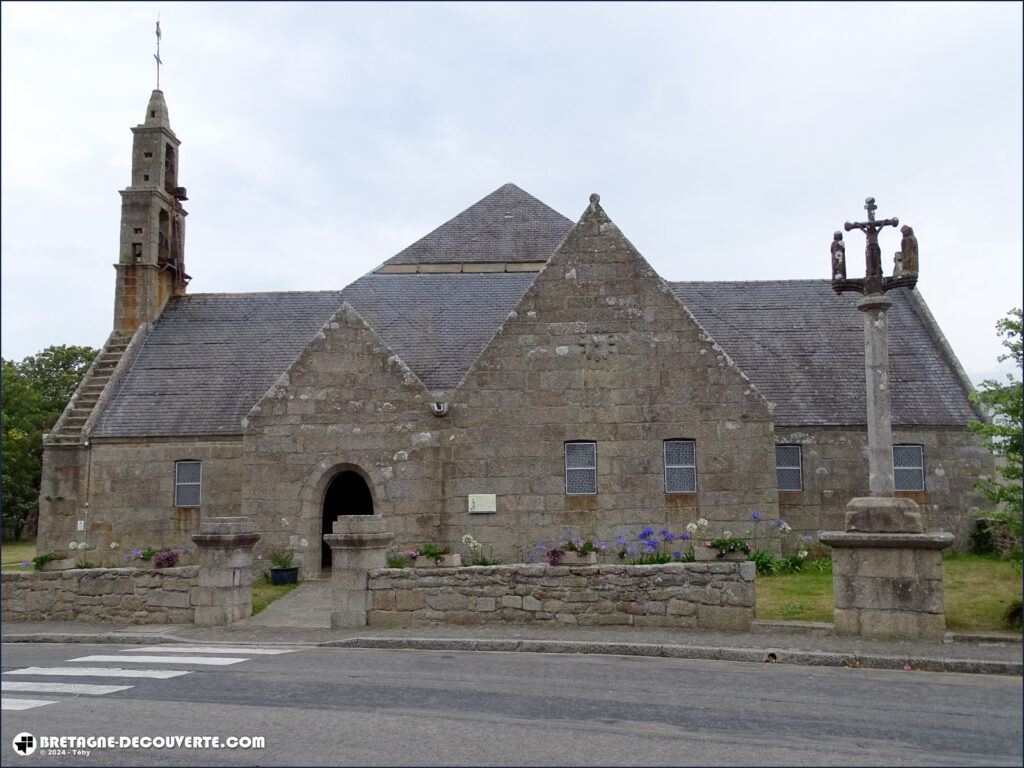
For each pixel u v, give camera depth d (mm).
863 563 11969
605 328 19703
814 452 21719
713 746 7234
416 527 19375
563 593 13477
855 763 6793
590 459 19438
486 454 19469
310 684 9867
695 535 18891
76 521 22922
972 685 9641
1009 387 12250
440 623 13805
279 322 26859
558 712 8383
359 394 19969
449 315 25578
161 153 28125
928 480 21656
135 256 27234
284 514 19719
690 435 19219
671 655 11539
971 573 16469
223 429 23047
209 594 15062
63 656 12492
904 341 24375
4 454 44500
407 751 7086
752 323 25234
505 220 32375
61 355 53469
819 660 10867
